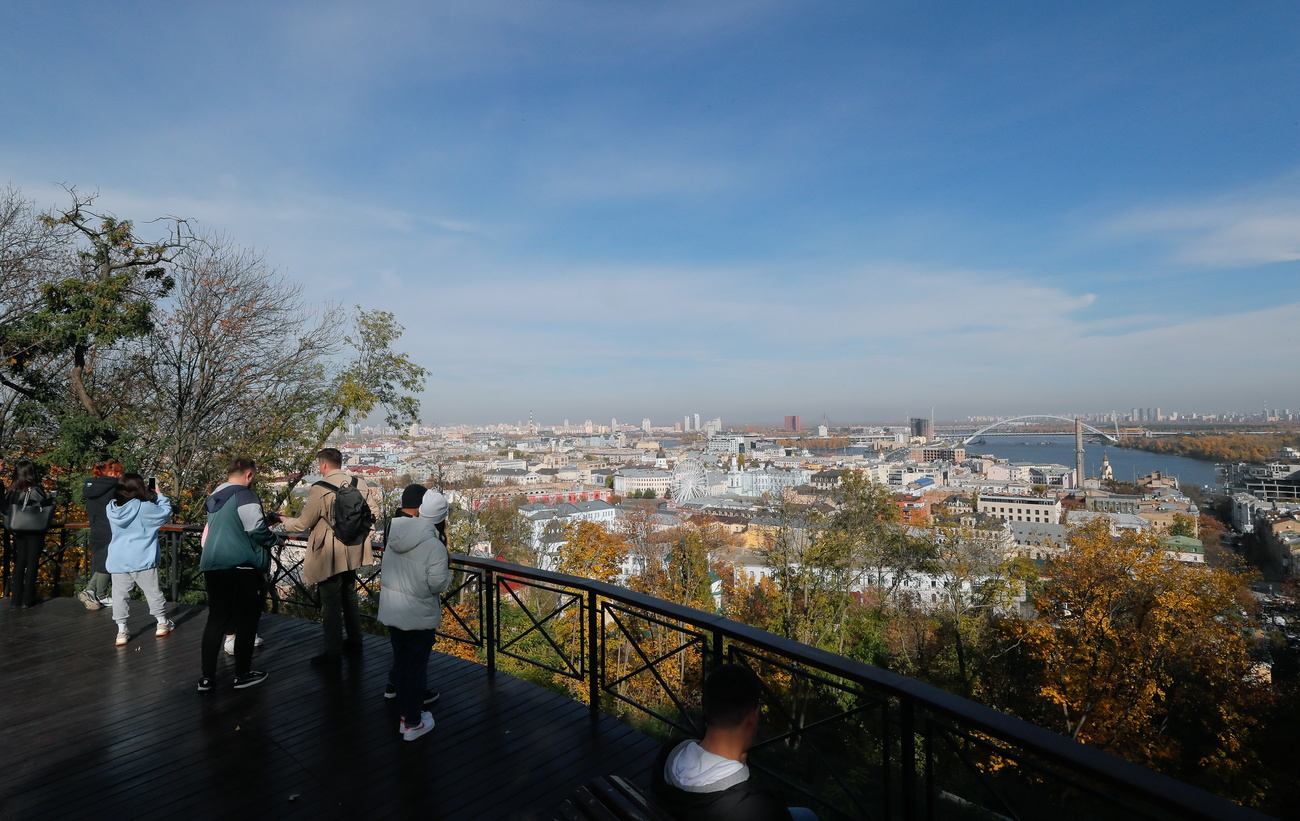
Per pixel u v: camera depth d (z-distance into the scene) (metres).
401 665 4.34
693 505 90.38
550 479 131.88
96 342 12.85
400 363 18.48
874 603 32.22
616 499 110.94
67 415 13.14
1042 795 14.23
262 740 4.38
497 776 3.90
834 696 17.50
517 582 5.30
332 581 5.76
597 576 27.41
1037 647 21.39
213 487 15.07
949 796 14.16
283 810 3.58
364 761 4.09
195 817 3.52
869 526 29.34
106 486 7.63
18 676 5.58
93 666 5.82
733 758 2.09
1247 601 31.19
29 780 3.91
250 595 5.30
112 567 6.34
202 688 5.14
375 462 71.12
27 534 7.83
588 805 2.31
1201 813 1.67
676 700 4.13
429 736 4.40
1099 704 19.75
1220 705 19.09
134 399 14.40
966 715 2.38
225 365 14.77
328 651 5.74
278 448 16.38
